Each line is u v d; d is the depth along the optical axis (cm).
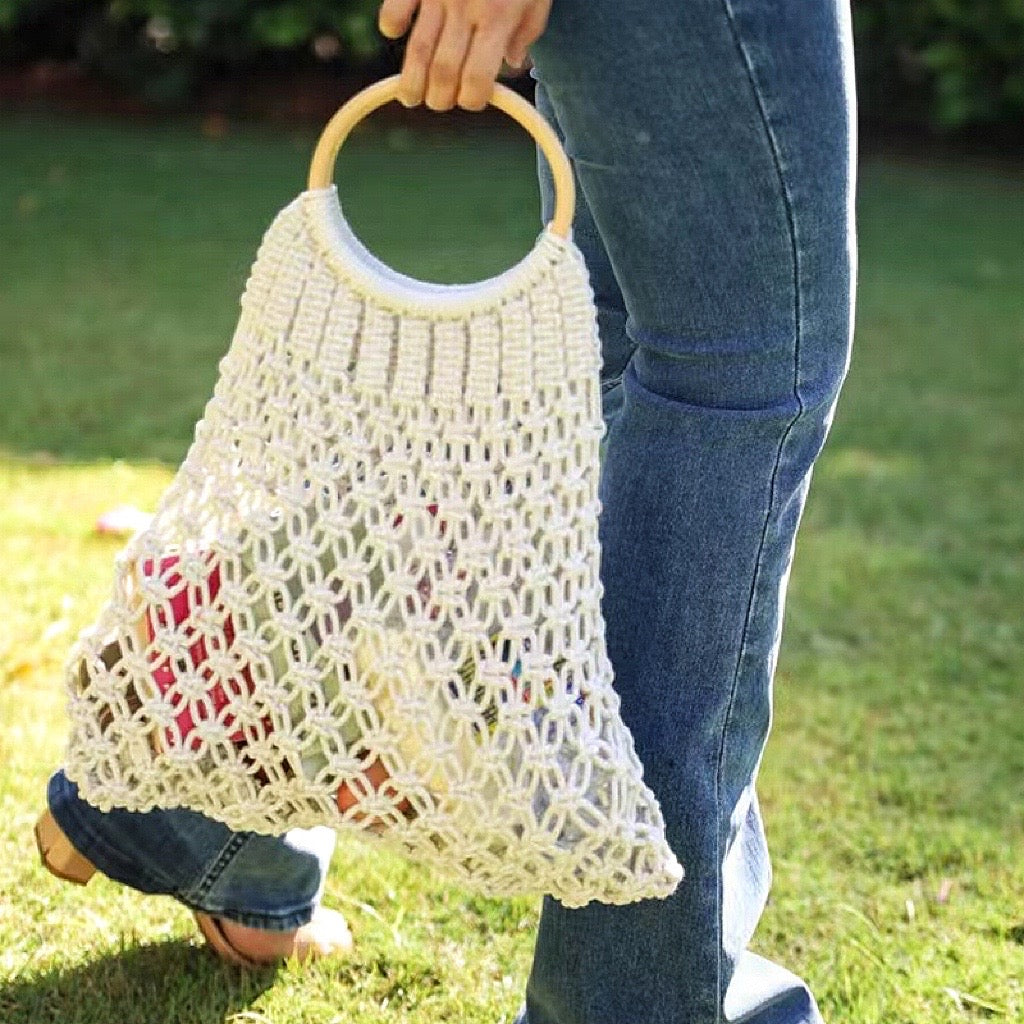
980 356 495
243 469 133
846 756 243
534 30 125
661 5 124
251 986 176
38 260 561
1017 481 385
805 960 188
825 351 135
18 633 260
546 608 128
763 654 142
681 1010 144
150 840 167
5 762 218
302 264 131
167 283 538
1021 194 749
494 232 612
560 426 128
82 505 327
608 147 130
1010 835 220
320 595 130
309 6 805
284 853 171
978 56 781
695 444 136
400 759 131
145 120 830
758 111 125
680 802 140
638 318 137
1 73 867
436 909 195
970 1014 177
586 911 144
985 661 283
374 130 829
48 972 176
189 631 136
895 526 351
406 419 129
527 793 129
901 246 642
